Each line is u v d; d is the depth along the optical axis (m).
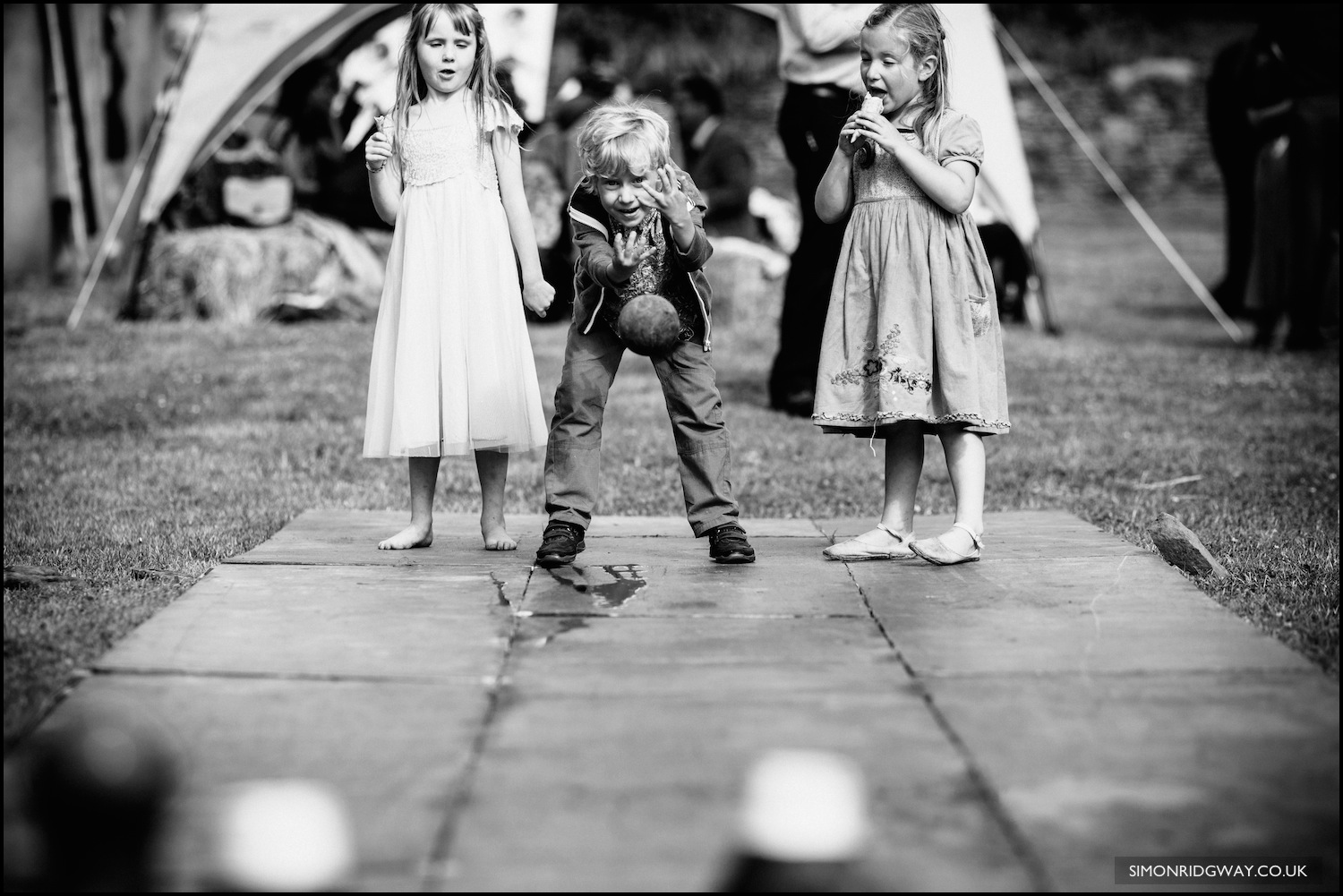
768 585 4.07
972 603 3.84
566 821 2.41
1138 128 26.64
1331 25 11.16
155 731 2.24
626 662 3.28
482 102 4.56
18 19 14.70
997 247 12.26
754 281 12.21
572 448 4.43
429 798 2.50
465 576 4.18
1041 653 3.34
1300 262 11.30
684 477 4.47
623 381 9.70
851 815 2.39
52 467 6.59
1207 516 5.50
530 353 4.62
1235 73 12.62
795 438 7.61
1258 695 3.02
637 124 4.06
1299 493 6.11
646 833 2.36
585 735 2.80
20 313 11.92
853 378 4.36
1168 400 9.01
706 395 4.41
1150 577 4.14
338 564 4.36
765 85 25.27
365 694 3.05
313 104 12.36
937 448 7.36
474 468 6.78
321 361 9.84
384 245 12.46
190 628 3.56
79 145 15.12
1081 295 15.74
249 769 2.63
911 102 4.38
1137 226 23.55
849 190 4.45
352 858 2.28
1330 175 11.27
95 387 8.81
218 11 11.73
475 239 4.52
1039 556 4.48
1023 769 2.62
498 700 3.01
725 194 12.98
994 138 11.95
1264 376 9.97
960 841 2.33
